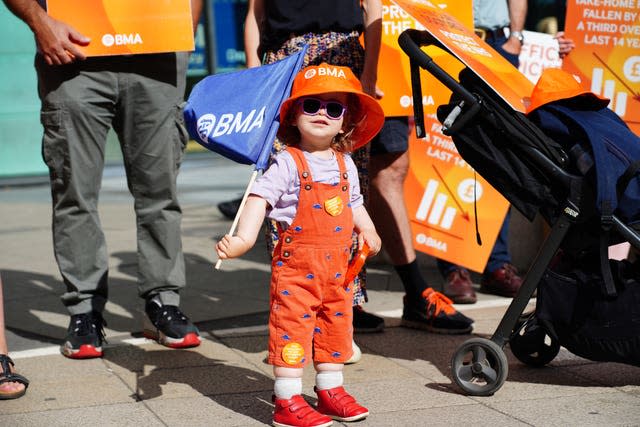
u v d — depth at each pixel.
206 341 5.01
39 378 4.38
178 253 4.98
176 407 3.96
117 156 14.65
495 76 3.96
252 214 3.57
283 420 3.66
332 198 3.65
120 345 4.94
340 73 3.72
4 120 13.38
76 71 4.68
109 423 3.77
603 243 3.89
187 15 4.67
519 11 6.11
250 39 4.79
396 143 5.11
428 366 4.51
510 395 4.06
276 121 3.75
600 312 3.99
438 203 5.91
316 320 3.76
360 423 3.72
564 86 4.01
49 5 4.56
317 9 4.57
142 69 4.78
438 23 4.25
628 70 5.88
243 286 6.43
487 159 4.12
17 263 7.31
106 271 4.89
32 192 11.95
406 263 5.15
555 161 3.95
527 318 4.43
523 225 6.66
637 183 3.90
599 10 5.86
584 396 4.04
